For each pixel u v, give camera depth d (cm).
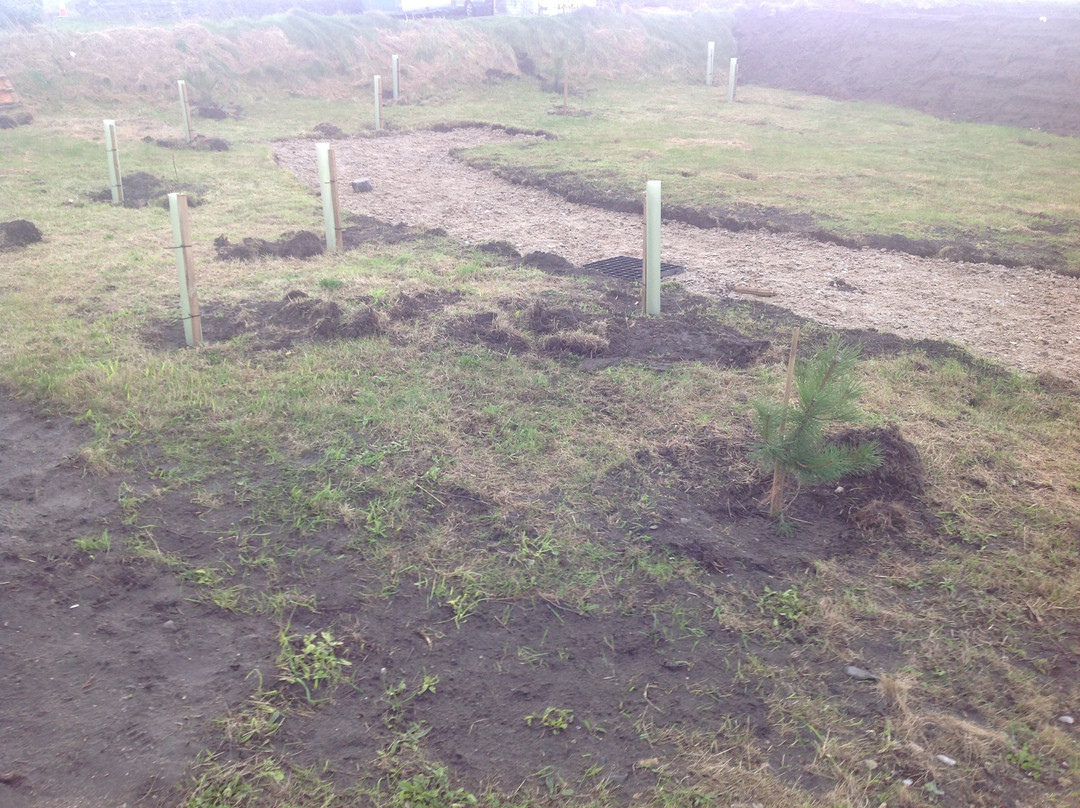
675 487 473
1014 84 2159
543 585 385
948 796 284
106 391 554
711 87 2731
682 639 356
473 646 347
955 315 818
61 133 1662
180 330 682
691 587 389
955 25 2527
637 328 722
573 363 643
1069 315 825
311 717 307
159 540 407
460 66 2541
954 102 2242
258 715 305
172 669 327
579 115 2153
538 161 1545
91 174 1328
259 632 350
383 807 272
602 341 664
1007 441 543
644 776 288
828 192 1321
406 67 2475
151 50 2180
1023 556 418
